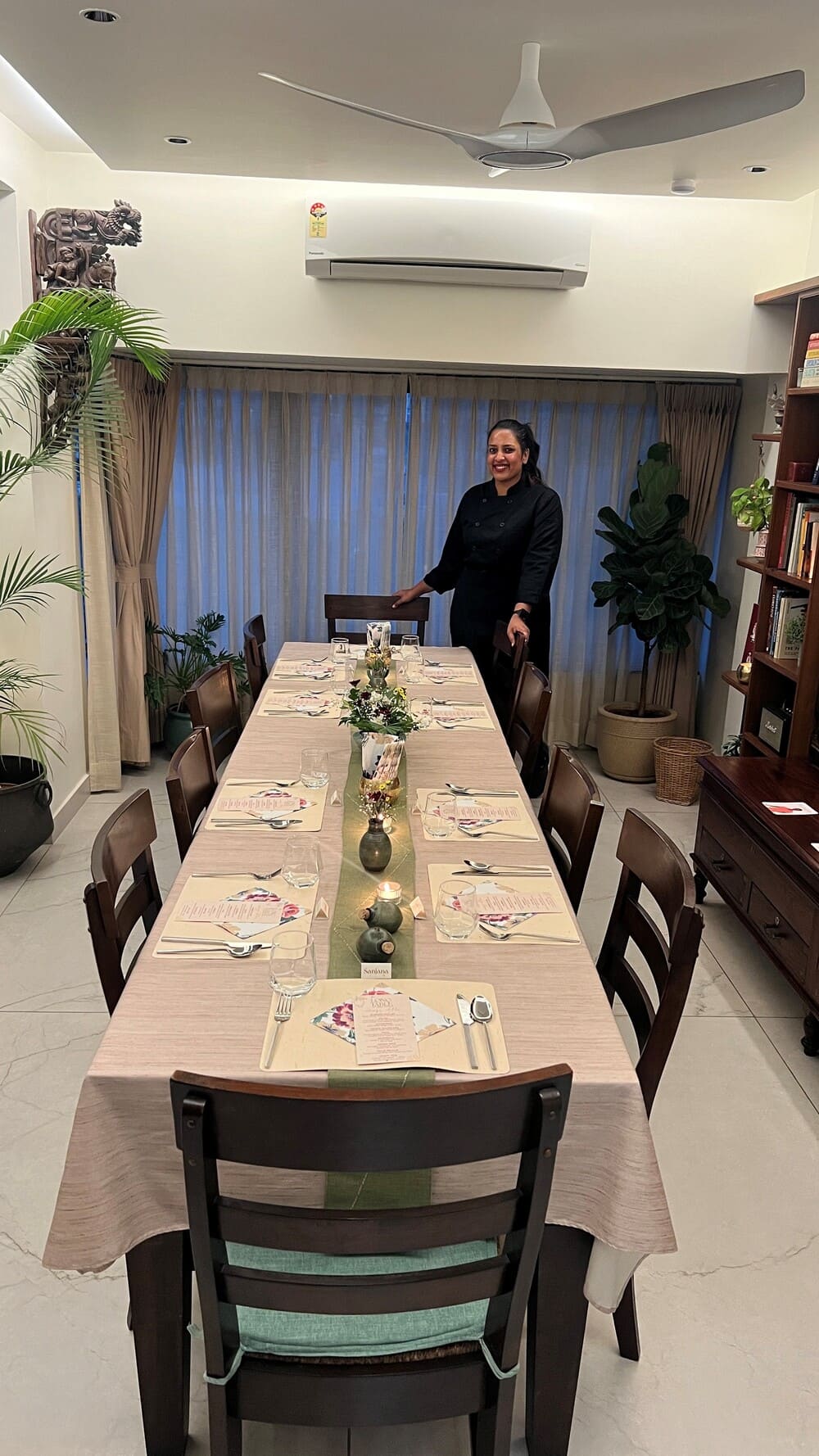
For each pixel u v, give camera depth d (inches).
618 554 210.1
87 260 161.3
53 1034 119.4
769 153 146.9
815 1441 74.7
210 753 112.0
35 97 144.9
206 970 72.4
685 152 147.7
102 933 73.0
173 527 216.8
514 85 125.0
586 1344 82.7
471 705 145.0
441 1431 75.0
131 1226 63.1
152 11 105.4
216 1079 49.6
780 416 180.9
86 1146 60.7
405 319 185.3
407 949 75.9
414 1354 60.0
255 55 117.1
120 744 200.8
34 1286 85.8
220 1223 52.6
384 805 93.7
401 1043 64.2
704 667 232.5
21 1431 73.9
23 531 162.7
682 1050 122.0
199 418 212.5
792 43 110.2
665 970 75.8
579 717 231.3
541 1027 67.0
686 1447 74.0
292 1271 63.7
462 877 88.0
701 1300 86.7
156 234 179.8
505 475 187.8
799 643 160.9
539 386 214.2
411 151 152.9
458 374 213.3
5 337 154.6
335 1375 58.0
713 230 185.5
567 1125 63.0
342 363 202.8
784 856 125.0
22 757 164.7
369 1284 54.2
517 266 179.2
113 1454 72.4
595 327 187.9
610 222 184.4
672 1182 100.0
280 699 144.4
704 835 155.6
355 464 217.8
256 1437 74.0
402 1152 50.9
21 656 167.0
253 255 181.3
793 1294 87.7
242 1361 58.9
